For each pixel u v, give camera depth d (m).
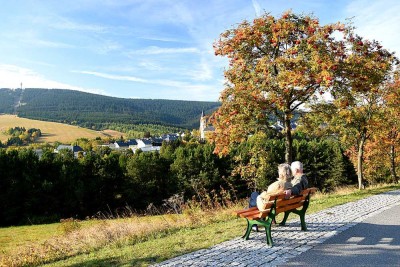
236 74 14.80
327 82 11.84
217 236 8.51
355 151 33.22
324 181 66.44
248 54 14.88
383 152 32.88
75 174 51.25
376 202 13.12
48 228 36.53
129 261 7.11
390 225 8.96
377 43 13.56
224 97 14.73
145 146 173.50
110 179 54.16
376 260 6.25
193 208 12.80
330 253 6.71
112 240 10.09
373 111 20.02
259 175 18.25
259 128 14.98
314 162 65.75
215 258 6.68
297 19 14.12
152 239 9.39
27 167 49.53
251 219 7.74
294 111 15.02
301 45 13.23
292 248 7.12
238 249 7.21
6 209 46.94
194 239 8.42
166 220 11.63
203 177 54.47
